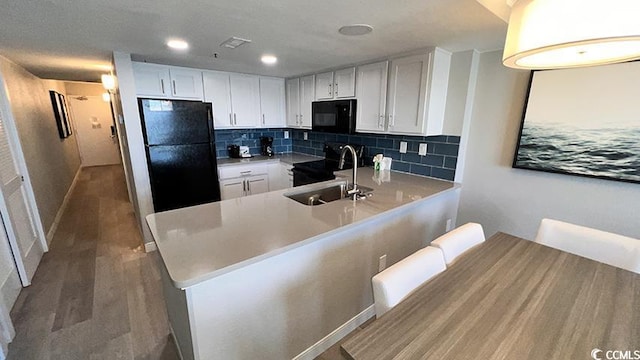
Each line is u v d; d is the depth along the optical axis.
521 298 1.05
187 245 1.30
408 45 2.15
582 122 1.87
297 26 1.73
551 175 2.08
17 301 2.12
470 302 1.02
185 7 1.44
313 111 3.46
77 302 2.12
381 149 3.12
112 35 1.93
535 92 2.04
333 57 2.58
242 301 1.29
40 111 3.82
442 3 1.38
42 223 2.95
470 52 2.27
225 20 1.63
